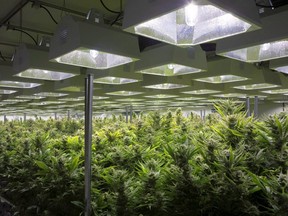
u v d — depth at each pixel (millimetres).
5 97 5324
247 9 1059
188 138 2316
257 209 1336
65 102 6191
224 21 1190
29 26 3498
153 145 2455
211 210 1476
